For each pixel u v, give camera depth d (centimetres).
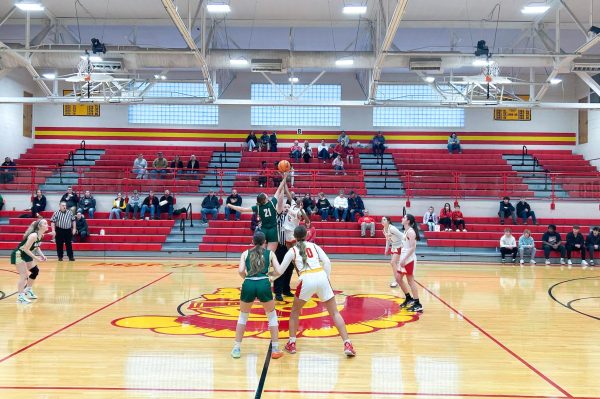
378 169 2359
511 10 1931
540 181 2192
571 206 2064
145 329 740
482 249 1866
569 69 1808
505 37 2205
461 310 908
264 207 925
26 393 475
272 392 487
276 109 2778
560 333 741
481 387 505
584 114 2670
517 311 904
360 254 1822
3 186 2161
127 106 2758
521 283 1274
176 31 2203
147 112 2764
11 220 1961
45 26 2053
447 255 1820
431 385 510
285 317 835
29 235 947
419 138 2773
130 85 2375
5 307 898
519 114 2778
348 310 895
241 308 608
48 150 2673
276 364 576
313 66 1969
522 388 503
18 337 689
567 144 2762
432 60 1795
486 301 1004
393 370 558
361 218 1938
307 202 1947
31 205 2112
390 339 696
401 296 1048
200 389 492
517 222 2014
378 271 1491
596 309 930
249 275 605
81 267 1507
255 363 580
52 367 557
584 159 2667
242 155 2603
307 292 612
